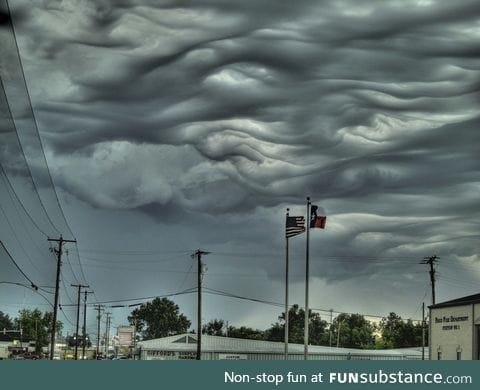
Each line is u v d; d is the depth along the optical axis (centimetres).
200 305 8669
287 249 6369
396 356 12169
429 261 9469
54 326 7944
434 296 9431
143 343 11275
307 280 6275
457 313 7000
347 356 11756
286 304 6353
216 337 11462
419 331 17850
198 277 8662
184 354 11244
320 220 6322
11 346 14325
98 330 16038
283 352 11425
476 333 6688
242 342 11412
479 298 6781
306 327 6225
